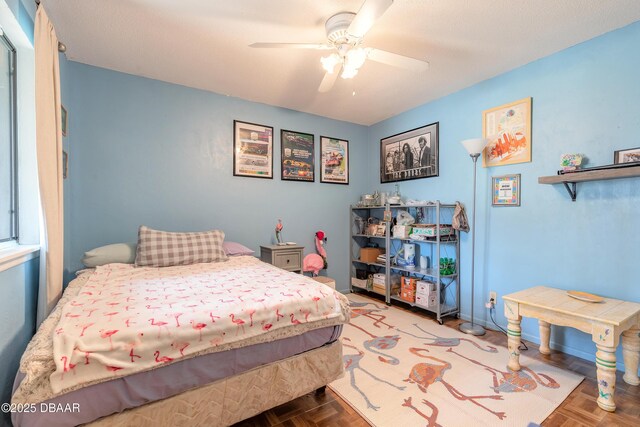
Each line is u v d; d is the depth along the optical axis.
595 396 1.64
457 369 1.93
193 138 2.87
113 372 0.98
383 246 4.03
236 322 1.24
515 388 1.71
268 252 3.03
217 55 2.26
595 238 2.06
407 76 2.64
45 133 1.54
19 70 1.61
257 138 3.24
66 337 0.97
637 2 1.67
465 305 2.92
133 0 1.64
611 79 1.97
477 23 1.87
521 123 2.46
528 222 2.43
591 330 1.57
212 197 2.97
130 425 1.04
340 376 1.61
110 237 2.49
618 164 1.81
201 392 1.19
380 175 3.99
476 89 2.80
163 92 2.72
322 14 1.76
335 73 1.97
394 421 1.44
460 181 2.96
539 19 1.84
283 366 1.41
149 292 1.54
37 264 1.63
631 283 1.90
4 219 1.51
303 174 3.58
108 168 2.48
